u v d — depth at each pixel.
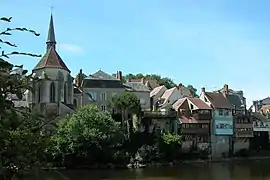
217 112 107.38
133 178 64.62
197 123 103.31
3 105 6.67
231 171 75.56
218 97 111.06
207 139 104.50
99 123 80.00
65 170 74.62
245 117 113.94
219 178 65.19
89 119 79.56
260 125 118.25
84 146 77.38
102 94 103.88
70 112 88.75
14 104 6.97
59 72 91.62
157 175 68.88
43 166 7.52
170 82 160.38
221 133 107.00
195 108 104.75
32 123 7.39
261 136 117.50
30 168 7.08
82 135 77.38
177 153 93.94
